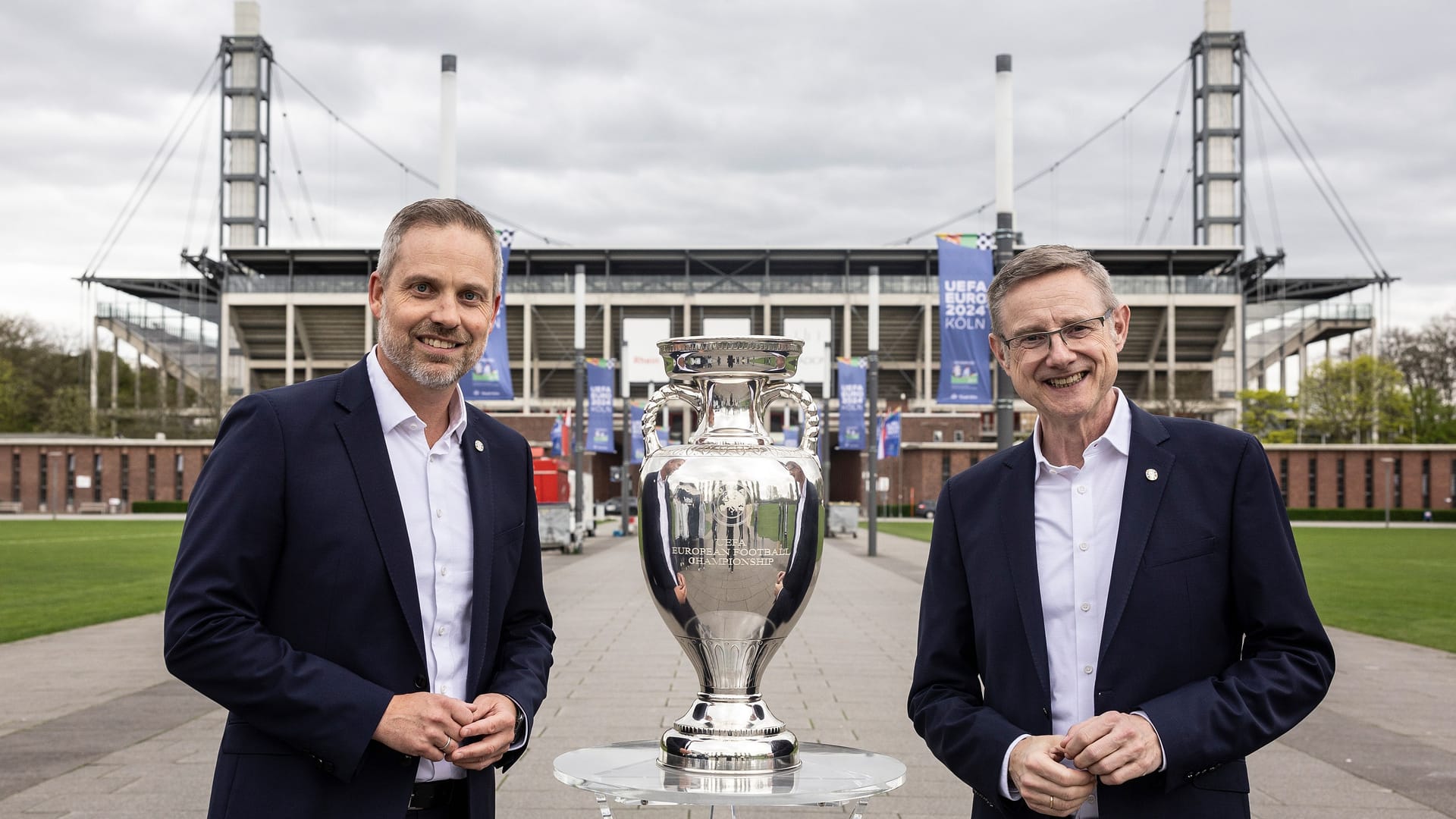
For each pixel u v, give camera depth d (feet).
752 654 9.10
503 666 8.96
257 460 8.05
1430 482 205.16
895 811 17.58
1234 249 282.97
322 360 286.05
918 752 21.54
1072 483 8.68
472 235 8.46
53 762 20.68
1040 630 8.42
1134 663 8.11
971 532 9.08
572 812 17.42
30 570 69.36
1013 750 7.92
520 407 281.33
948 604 9.27
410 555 8.31
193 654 7.53
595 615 46.42
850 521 126.52
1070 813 7.97
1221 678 8.05
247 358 283.59
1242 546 8.21
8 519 186.80
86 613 46.09
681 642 9.28
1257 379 319.88
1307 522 199.62
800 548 8.91
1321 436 242.58
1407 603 54.24
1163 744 7.48
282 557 8.16
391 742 7.58
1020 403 253.85
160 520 179.22
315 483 8.16
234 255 286.66
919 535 138.21
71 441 216.33
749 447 9.07
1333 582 66.69
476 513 8.70
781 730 9.04
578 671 31.24
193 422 250.98
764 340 9.16
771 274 295.69
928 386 280.31
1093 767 7.42
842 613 47.73
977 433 251.39
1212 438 8.56
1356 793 19.02
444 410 8.86
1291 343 317.42
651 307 277.64
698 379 9.50
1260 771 20.63
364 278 282.15
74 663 32.86
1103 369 8.46
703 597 8.86
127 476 217.36
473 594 8.57
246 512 7.92
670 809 17.83
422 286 8.32
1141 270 299.99
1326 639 8.05
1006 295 8.65
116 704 26.53
